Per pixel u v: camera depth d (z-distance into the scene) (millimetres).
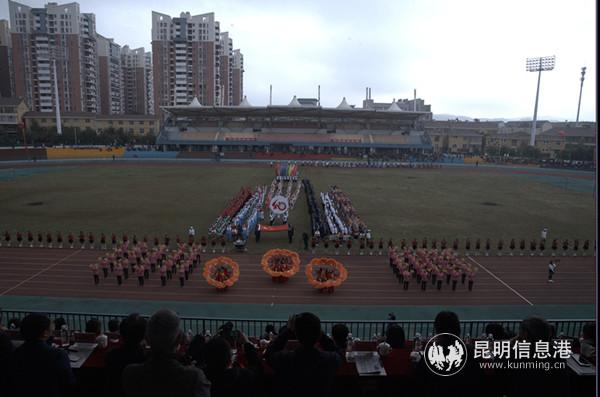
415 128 137375
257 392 7809
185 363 7723
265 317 23094
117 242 36906
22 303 24297
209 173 87750
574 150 122562
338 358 5984
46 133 120250
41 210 49062
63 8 150625
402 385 8883
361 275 29859
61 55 151750
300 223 45281
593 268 32656
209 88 174375
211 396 5750
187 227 42469
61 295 25578
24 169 89438
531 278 30250
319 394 5750
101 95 175500
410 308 24672
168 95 174125
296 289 27109
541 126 176625
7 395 6438
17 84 151500
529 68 126875
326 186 72375
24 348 6172
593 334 8711
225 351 5883
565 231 44344
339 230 38562
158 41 170375
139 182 73125
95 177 78750
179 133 128125
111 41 186750
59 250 34250
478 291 27609
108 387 6594
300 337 5879
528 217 50812
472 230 44031
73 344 9898
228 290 26766
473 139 155500
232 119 134875
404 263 29641
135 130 143500
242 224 41031
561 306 25562
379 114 123250
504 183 82000
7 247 34812
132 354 6605
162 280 27312
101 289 26641
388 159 118625
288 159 118438
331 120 135625
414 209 54250
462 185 77875
